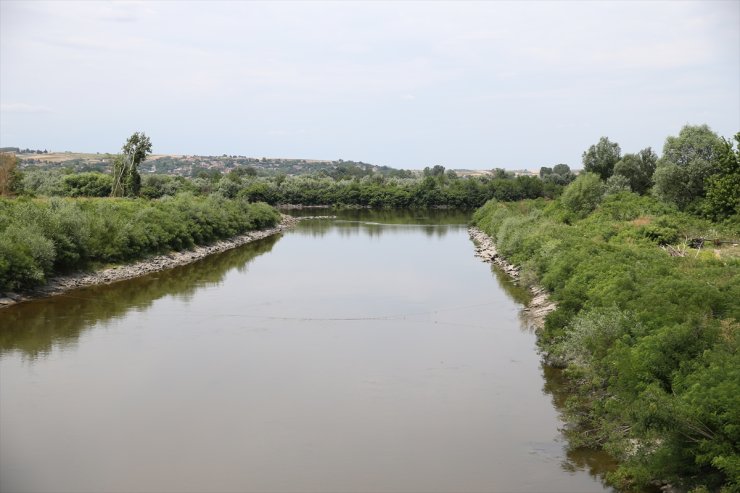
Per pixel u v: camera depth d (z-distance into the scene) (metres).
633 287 32.72
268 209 123.44
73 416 27.23
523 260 63.19
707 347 22.75
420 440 25.44
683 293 28.89
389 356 36.50
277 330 42.06
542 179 194.88
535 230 68.81
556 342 34.16
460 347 38.41
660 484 20.89
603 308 30.27
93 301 50.28
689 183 72.62
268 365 34.56
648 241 55.88
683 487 19.72
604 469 23.02
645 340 24.08
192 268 69.50
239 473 22.58
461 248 90.31
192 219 86.69
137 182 117.12
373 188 185.12
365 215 159.25
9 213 58.69
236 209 105.81
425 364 35.00
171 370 33.44
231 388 30.92
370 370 33.94
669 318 26.09
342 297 53.16
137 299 51.44
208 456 23.84
